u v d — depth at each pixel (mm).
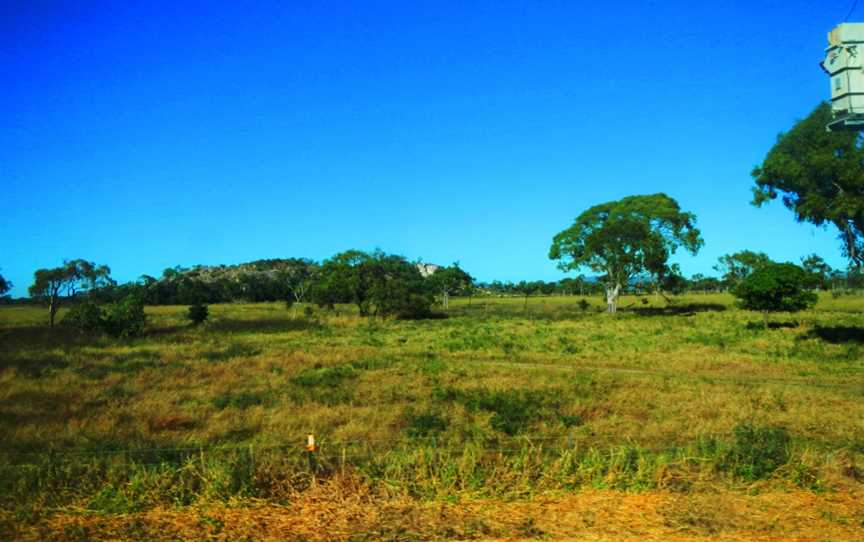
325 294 62281
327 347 30547
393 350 29578
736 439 10008
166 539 6664
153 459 9742
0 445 11234
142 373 20484
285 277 108188
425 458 8898
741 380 20516
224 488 7969
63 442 11648
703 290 136500
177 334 37719
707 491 8219
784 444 9789
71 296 50219
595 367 24156
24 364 23609
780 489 8305
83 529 6895
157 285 109250
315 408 14734
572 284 129750
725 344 31297
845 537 6727
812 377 21422
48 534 6793
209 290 109938
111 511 7438
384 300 56500
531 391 17281
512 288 137250
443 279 82062
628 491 8219
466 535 6766
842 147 28016
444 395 16609
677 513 7398
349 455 9602
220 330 41594
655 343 32188
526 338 35719
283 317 55844
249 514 7371
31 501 7633
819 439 11734
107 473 8352
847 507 7625
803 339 32906
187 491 8023
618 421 13484
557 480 8477
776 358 25781
